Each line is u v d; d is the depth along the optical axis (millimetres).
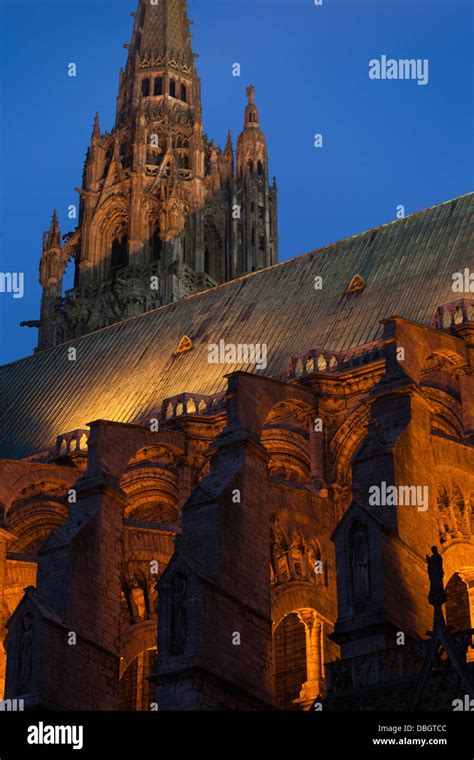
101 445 62125
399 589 50438
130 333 91562
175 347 85500
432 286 73750
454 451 57688
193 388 79438
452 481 57219
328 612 60344
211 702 51219
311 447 67625
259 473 58562
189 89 121000
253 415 61562
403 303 74000
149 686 70875
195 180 113438
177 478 72125
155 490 73750
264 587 56125
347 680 48406
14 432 88875
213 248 115062
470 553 56875
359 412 68250
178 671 51125
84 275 111625
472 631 46219
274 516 59812
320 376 69062
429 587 52188
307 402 67875
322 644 59969
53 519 74938
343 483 66812
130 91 121250
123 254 112875
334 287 79875
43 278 114688
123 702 71500
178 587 52938
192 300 90000
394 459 53344
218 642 52500
